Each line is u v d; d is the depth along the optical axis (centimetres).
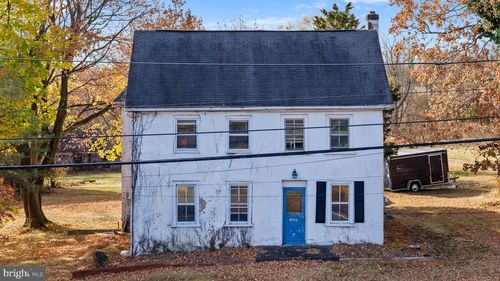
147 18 3334
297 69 2484
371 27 2884
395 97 3416
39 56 2742
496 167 3281
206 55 2533
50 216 3872
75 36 2908
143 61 2473
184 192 2359
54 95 3425
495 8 2648
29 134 2466
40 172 2941
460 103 2984
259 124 2345
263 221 2355
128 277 1948
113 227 3366
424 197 4038
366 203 2361
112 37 3231
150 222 2338
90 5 3162
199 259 2197
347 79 2438
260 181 2353
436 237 2580
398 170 4284
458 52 2894
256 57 2534
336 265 2045
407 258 2153
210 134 2342
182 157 2338
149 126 2334
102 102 3412
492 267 2016
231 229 2352
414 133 5303
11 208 2420
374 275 1909
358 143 2355
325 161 2355
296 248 2309
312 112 2347
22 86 2320
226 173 2350
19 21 2625
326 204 2358
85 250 2586
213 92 2372
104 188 5728
